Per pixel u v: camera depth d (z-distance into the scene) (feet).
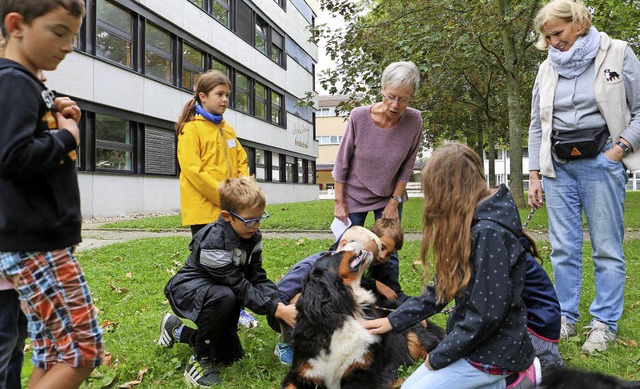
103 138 51.29
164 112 59.82
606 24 43.88
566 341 12.62
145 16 56.39
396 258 13.14
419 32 37.22
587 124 12.60
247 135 82.28
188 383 10.80
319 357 9.44
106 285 19.57
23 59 6.81
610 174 12.37
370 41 41.24
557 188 13.10
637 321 14.08
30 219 6.63
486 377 8.14
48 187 6.84
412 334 11.65
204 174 14.02
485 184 8.49
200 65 69.82
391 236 11.66
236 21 78.84
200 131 14.35
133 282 20.36
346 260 9.87
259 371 11.31
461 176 8.31
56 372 6.91
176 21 61.87
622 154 12.30
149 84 57.00
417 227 38.68
